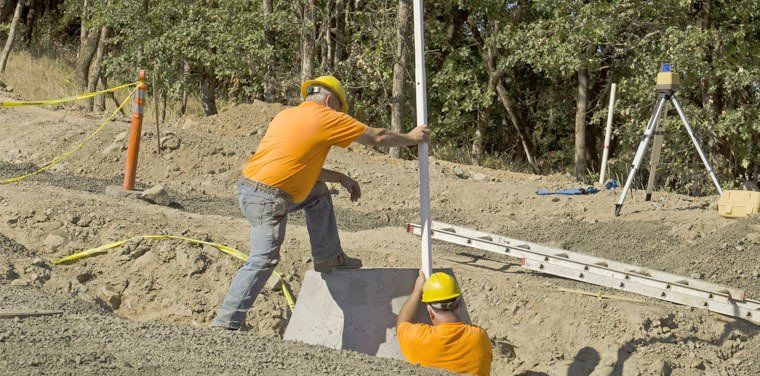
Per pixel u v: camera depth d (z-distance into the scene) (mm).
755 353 7277
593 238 10117
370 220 11125
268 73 19141
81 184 10914
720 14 17562
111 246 7883
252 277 5730
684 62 15703
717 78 16672
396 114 16391
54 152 12461
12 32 23453
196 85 21078
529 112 24672
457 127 21703
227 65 18781
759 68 16125
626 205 11305
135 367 4086
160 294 7582
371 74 18688
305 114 5734
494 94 20828
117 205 8906
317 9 18234
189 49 18859
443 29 22000
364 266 8406
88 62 22922
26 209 8312
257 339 5082
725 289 7492
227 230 8680
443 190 12141
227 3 18656
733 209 10156
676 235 9930
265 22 18094
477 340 5898
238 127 15281
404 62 16375
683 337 7355
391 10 17359
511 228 10805
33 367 3875
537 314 7617
